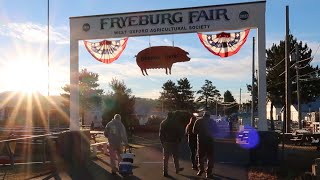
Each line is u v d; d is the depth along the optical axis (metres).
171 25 16.06
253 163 15.43
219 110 143.25
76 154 16.78
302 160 16.20
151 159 18.17
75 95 17.27
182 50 16.22
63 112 47.66
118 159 14.53
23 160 17.41
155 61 16.34
